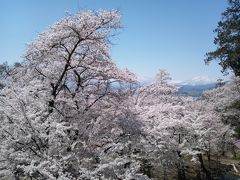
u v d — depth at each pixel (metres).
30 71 14.11
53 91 13.70
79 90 14.13
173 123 17.48
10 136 10.38
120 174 11.02
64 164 10.25
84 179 10.44
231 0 26.25
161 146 16.16
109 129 13.92
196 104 33.81
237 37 25.64
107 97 14.92
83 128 13.13
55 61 14.42
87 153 12.30
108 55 15.05
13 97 11.14
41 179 10.10
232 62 26.14
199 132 24.09
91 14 13.39
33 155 10.38
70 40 13.89
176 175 22.97
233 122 42.25
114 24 13.56
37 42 13.75
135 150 18.33
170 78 21.16
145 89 19.23
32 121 10.36
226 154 36.88
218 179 26.00
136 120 14.04
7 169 10.04
